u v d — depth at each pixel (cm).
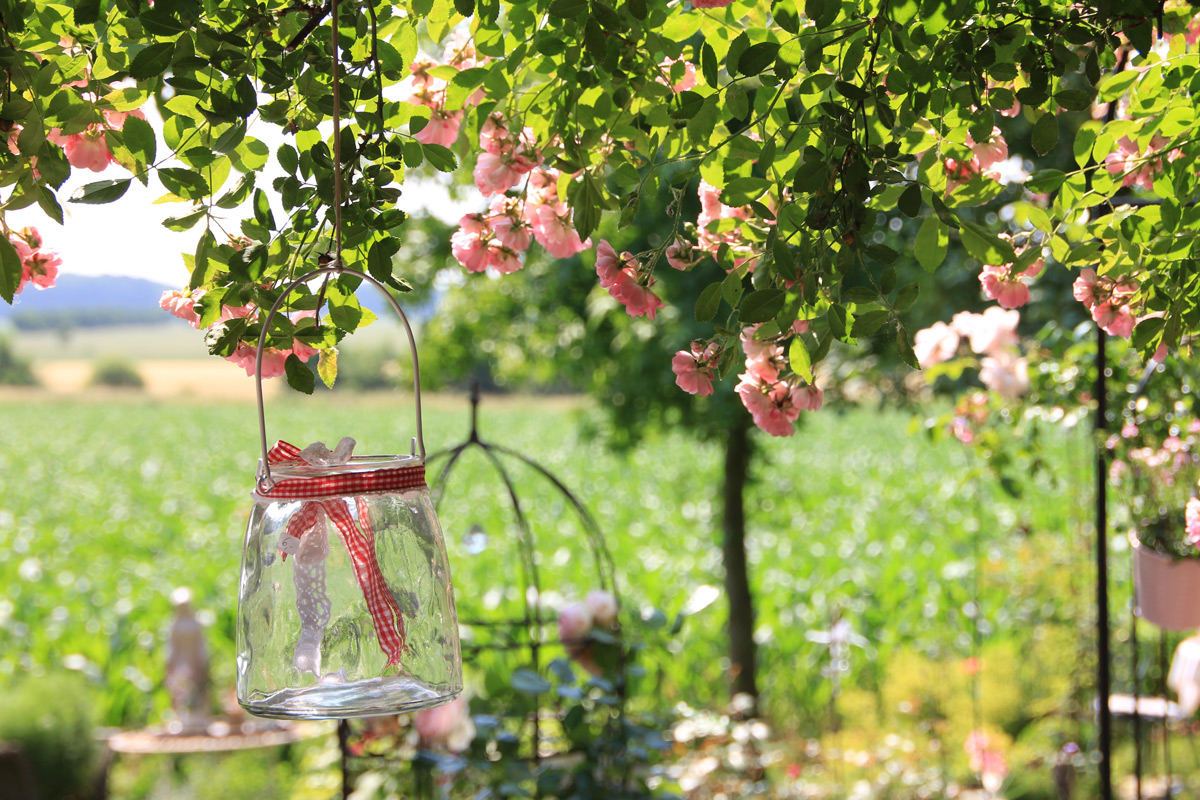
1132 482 294
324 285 158
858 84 161
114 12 158
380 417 4981
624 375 610
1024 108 174
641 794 328
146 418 5116
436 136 172
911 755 571
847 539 1570
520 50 160
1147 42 154
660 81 174
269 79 153
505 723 358
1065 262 181
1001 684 652
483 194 170
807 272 150
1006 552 1112
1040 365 325
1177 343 182
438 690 126
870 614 1020
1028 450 341
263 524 123
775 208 164
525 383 786
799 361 160
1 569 1496
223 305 162
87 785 620
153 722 864
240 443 3878
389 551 123
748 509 932
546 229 179
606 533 1677
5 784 558
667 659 807
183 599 711
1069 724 588
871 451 2827
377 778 369
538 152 170
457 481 2317
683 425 647
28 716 604
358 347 6781
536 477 2408
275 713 121
